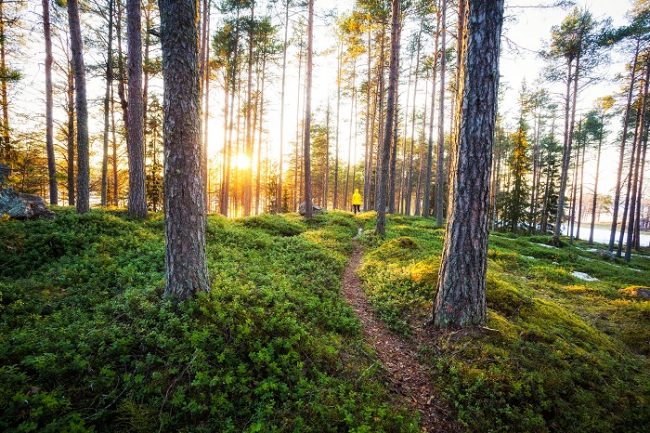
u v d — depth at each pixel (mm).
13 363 3500
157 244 8648
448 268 5477
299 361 4203
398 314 6367
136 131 11562
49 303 4984
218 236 10711
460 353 4816
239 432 3178
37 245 7320
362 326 6008
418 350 5219
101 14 16922
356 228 18141
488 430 3660
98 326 4262
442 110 20891
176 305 4828
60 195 33062
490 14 4898
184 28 4758
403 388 4414
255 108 26844
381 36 22109
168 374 3594
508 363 4445
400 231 17234
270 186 45781
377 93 25641
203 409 3281
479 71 5008
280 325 4727
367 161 32062
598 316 7211
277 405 3602
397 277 8023
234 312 4762
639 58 20594
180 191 4953
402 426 3533
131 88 11234
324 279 7859
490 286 6730
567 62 21219
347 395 3902
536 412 3824
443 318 5492
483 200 5211
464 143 5215
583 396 4004
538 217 43000
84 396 3262
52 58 16547
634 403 3973
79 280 6000
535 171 41094
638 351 5703
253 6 20766
